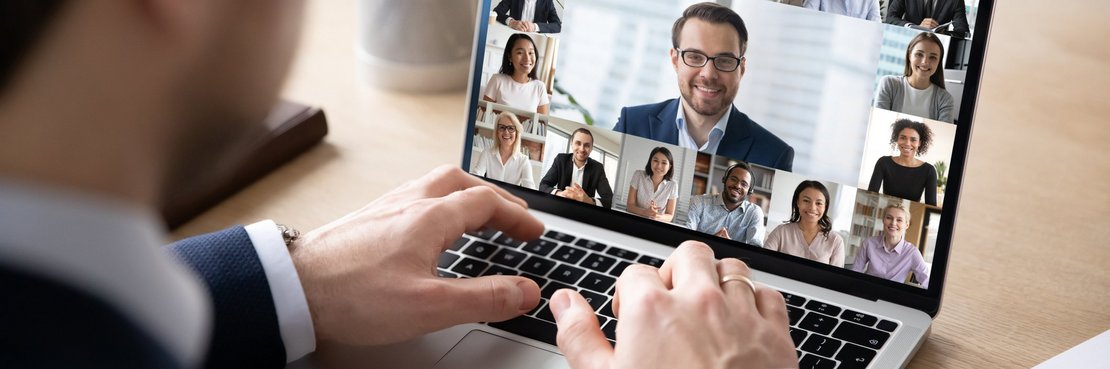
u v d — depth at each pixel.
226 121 0.31
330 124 0.98
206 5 0.27
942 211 0.71
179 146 0.30
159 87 0.28
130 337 0.27
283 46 0.30
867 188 0.73
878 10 0.72
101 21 0.26
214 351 0.59
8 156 0.26
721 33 0.76
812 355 0.66
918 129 0.71
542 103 0.82
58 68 0.26
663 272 0.63
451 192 0.78
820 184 0.75
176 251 0.61
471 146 0.85
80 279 0.26
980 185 0.89
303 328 0.63
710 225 0.78
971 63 0.70
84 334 0.26
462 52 1.03
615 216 0.81
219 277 0.61
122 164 0.28
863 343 0.67
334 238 0.67
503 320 0.67
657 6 0.78
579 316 0.60
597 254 0.77
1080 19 1.18
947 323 0.72
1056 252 0.80
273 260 0.63
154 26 0.27
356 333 0.64
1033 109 1.01
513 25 0.82
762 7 0.75
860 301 0.72
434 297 0.64
